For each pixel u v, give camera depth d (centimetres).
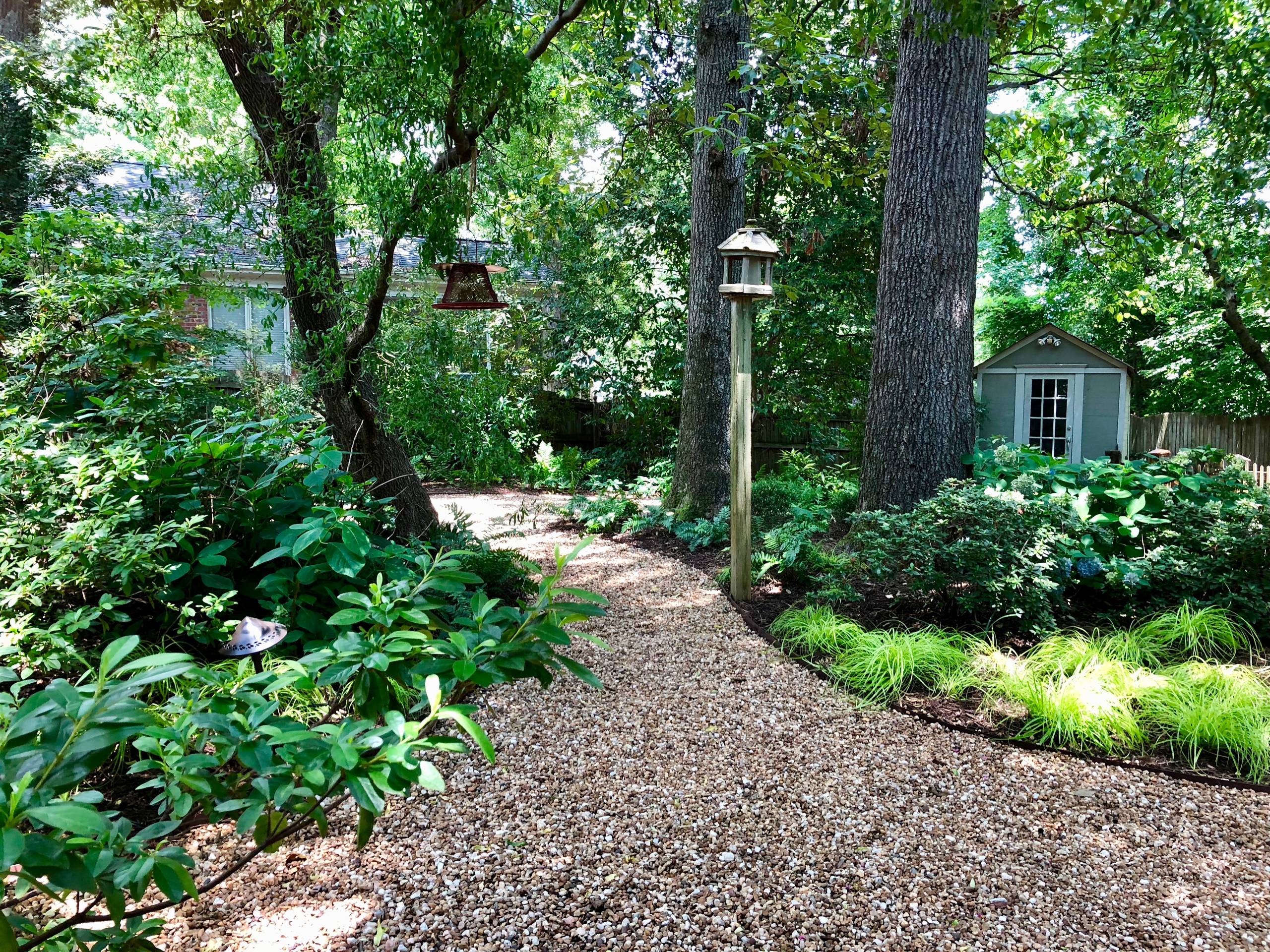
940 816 264
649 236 1156
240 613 336
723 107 736
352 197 516
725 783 284
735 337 520
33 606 251
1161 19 455
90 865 94
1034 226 1052
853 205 1109
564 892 220
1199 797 278
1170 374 1404
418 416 616
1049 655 374
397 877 225
